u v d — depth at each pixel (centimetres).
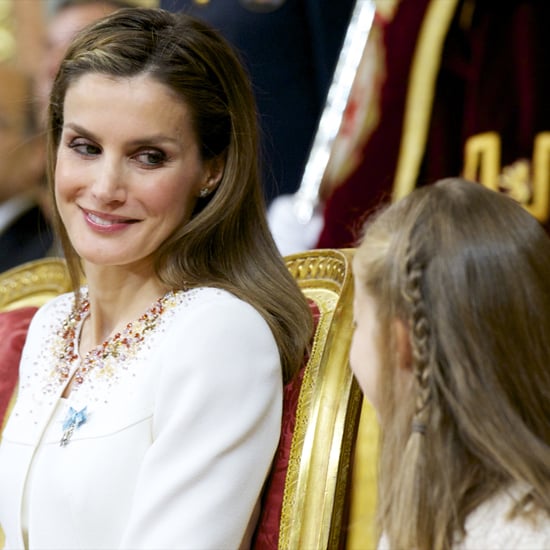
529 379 500
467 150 1099
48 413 633
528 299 502
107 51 613
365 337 528
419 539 495
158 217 626
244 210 655
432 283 501
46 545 608
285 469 624
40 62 1277
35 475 619
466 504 497
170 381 599
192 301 630
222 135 641
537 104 1066
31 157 1299
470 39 1110
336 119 1237
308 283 704
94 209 621
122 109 609
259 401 602
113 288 651
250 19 1314
